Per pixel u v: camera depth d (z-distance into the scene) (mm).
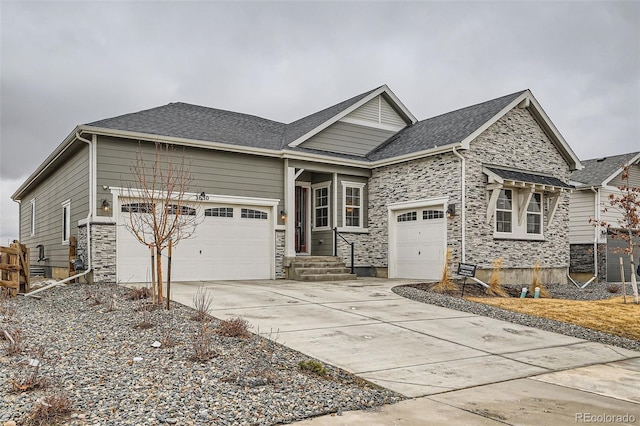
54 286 13289
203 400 4688
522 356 7137
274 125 20562
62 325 7910
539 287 14367
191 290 12195
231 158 15648
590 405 5027
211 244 15273
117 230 13594
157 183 14188
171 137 14242
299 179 18531
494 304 11094
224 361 5992
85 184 13969
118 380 5164
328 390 5258
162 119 16250
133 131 13812
